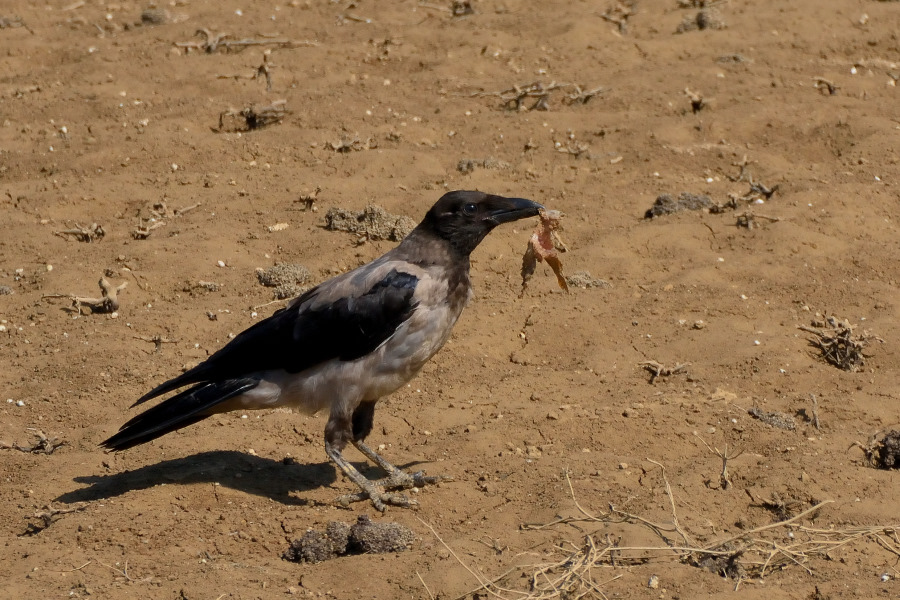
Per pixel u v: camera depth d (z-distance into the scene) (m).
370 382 9.71
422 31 24.45
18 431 11.20
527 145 18.88
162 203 16.77
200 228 16.14
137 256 15.25
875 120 19.30
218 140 19.16
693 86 21.14
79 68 22.83
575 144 19.00
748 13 24.77
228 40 24.25
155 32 24.98
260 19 25.92
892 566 8.43
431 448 10.62
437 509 9.52
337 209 16.06
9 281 14.80
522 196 17.09
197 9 27.05
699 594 7.92
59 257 15.43
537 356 12.88
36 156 18.86
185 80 21.80
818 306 13.79
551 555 8.51
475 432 10.83
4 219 16.62
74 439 11.02
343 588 8.18
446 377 12.22
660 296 14.01
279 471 10.33
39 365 12.56
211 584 8.20
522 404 11.46
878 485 9.61
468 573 8.23
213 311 13.78
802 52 22.88
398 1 26.91
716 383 11.91
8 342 13.21
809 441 10.51
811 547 8.66
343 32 24.81
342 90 21.45
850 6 25.03
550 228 10.49
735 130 19.28
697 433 10.67
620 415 10.94
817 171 17.92
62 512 9.36
